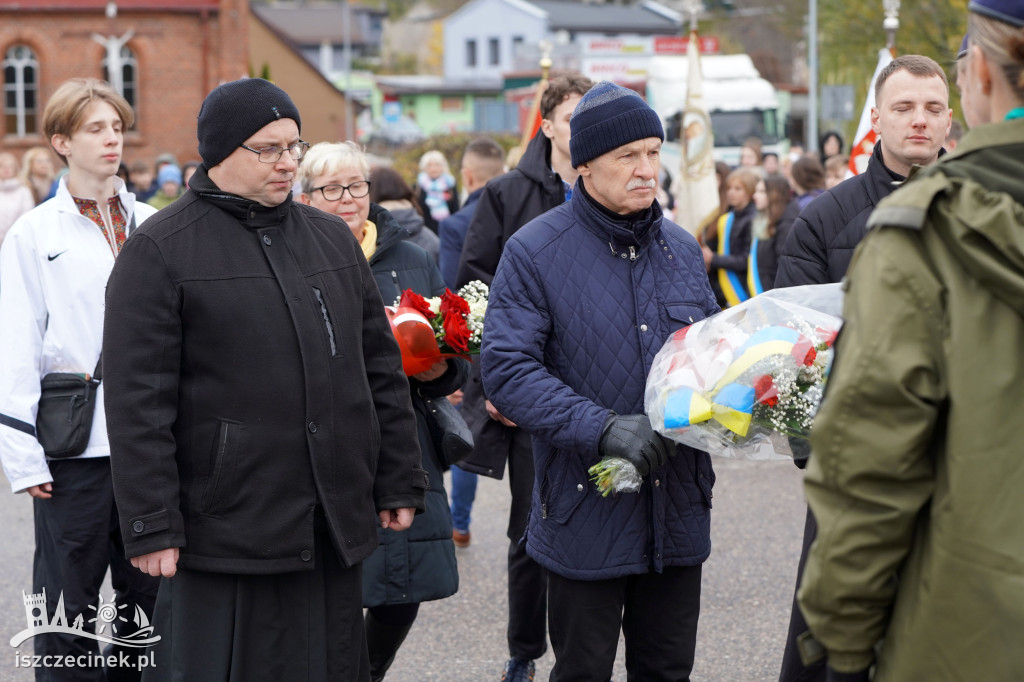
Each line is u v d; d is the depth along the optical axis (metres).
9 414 3.74
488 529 6.87
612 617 3.27
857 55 25.64
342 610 3.16
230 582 3.02
